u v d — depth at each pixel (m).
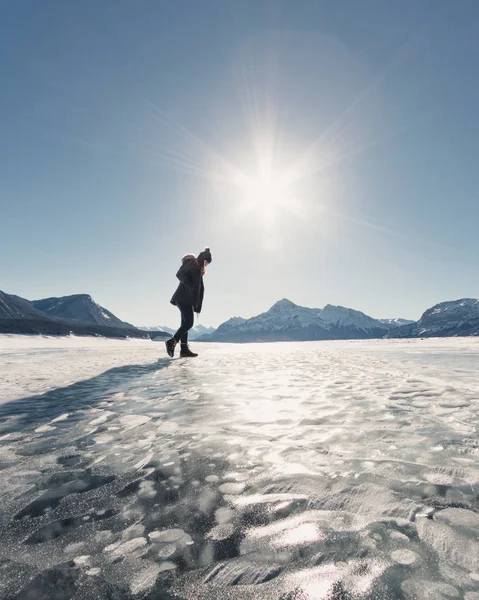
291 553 1.06
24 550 1.11
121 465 1.82
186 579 0.97
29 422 2.74
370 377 4.87
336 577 0.95
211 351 14.20
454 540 1.10
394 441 2.11
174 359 9.07
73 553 1.09
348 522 1.23
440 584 0.91
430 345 16.58
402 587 0.90
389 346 16.25
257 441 2.16
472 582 0.92
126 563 1.04
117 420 2.75
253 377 5.05
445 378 4.66
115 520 1.29
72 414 2.97
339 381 4.52
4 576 0.99
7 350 17.36
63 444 2.19
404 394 3.55
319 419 2.65
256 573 0.98
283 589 0.92
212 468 1.75
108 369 6.57
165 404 3.30
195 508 1.36
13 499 1.46
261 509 1.34
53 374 5.86
